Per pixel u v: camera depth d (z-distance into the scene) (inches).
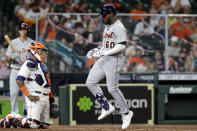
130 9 1782.7
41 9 1739.7
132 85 1088.8
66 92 1076.5
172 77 1184.8
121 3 1781.5
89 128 917.2
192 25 1280.8
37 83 873.5
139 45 1270.9
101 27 1258.0
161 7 1769.2
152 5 1781.5
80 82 1255.5
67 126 1050.7
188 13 1760.6
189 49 1286.9
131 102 1087.6
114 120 1077.8
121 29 844.0
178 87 1109.7
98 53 853.2
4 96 1255.5
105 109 866.1
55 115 922.1
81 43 1266.0
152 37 1270.9
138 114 1088.2
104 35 868.6
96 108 1079.0
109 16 856.3
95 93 877.8
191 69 1289.4
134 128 927.0
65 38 1266.0
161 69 1277.1
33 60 875.4
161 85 1110.4
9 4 1835.6
